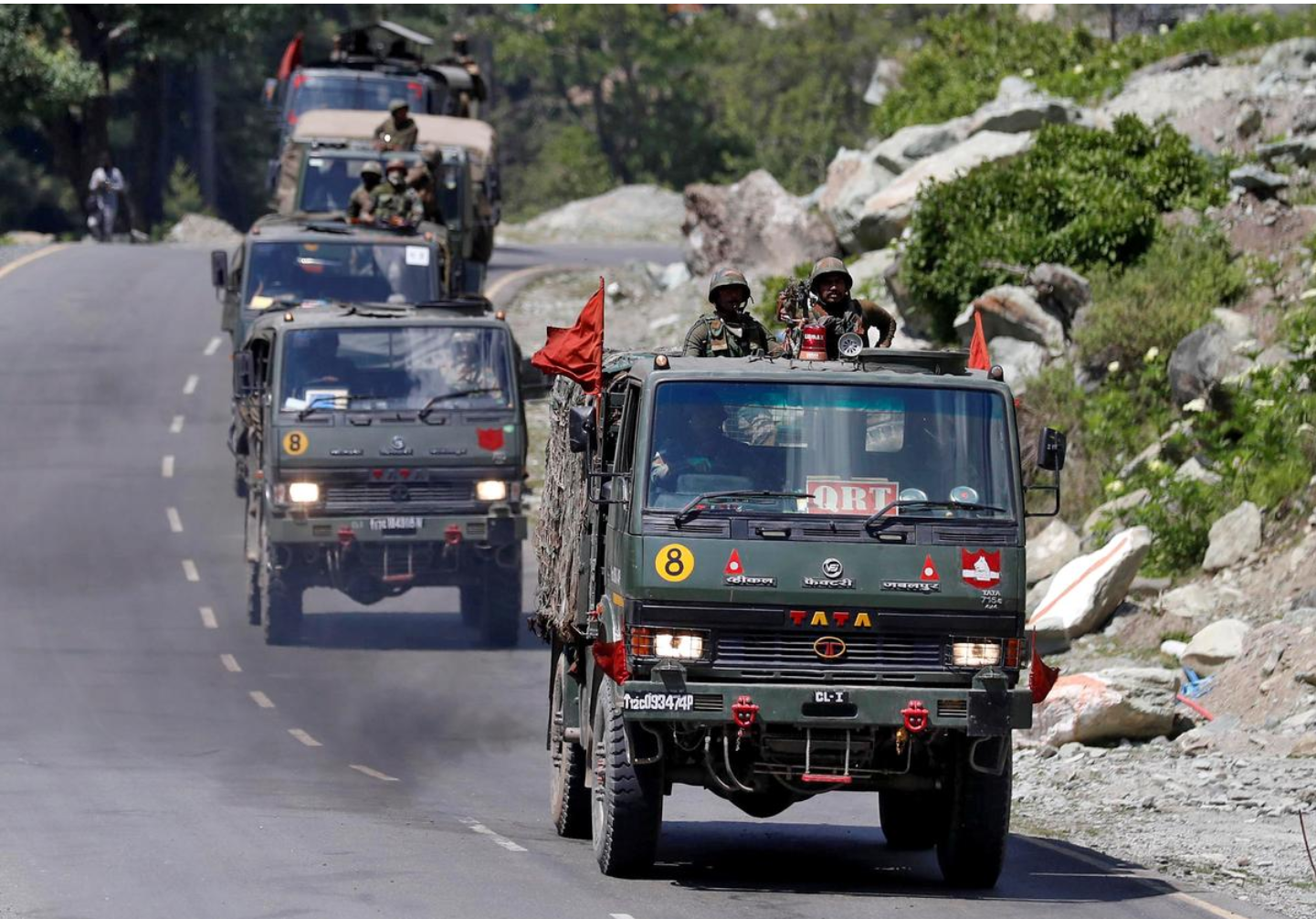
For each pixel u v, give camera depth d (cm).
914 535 4516
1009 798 4566
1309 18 16625
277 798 5728
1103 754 6912
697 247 16350
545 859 4825
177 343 16462
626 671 4475
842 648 4484
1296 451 9375
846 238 14838
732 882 4597
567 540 5197
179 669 8388
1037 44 17300
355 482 8856
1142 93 14312
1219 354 9981
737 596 4453
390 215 11612
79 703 7550
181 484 12606
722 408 4562
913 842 5284
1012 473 4594
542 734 7244
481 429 8950
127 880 4316
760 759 4566
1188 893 4619
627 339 15500
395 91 16925
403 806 5756
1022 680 4566
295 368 8900
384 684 8188
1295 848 5331
